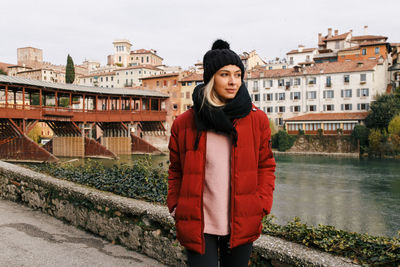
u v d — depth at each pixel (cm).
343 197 2302
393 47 7344
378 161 4284
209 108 155
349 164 4056
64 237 402
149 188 454
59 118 4697
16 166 648
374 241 249
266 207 171
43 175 550
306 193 2438
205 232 163
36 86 4409
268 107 6016
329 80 5516
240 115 161
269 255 257
